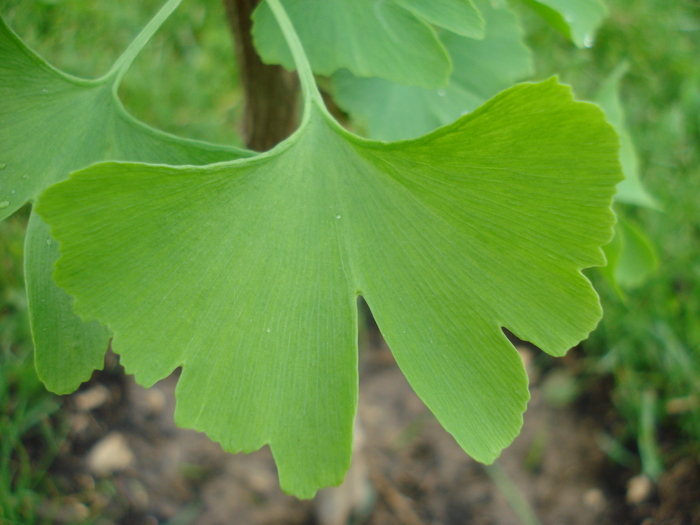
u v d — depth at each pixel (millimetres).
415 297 104
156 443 291
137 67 330
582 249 97
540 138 94
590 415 305
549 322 100
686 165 336
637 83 375
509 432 102
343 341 104
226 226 101
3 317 270
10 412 262
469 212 101
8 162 108
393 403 321
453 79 159
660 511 274
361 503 279
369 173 106
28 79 109
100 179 92
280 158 105
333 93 157
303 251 104
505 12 163
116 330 98
